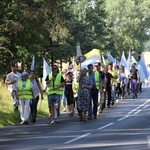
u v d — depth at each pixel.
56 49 59.38
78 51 38.53
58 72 25.58
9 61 49.53
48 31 46.75
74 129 22.12
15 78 28.03
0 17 46.50
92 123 24.45
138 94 48.59
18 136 20.14
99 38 95.38
